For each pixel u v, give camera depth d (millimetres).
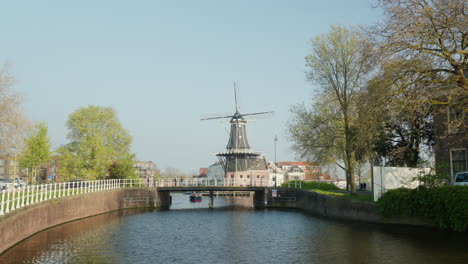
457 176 24859
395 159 31156
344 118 35188
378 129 25781
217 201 69188
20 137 29250
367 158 34938
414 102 20297
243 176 80812
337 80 35656
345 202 32062
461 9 18828
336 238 22703
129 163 56281
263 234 25562
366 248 19438
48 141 46312
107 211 40250
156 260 17844
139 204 47812
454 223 21625
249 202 66188
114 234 25250
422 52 20078
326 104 37219
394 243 20281
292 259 17828
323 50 35781
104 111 58125
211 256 18734
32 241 21922
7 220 19250
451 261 16172
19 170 61812
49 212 26844
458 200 21250
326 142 37344
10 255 18328
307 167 43250
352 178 35188
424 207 23891
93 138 51500
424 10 19125
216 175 101875
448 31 19469
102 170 52000
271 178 106188
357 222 29484
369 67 21922
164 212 42188
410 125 28625
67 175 50656
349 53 34969
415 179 24969
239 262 17406
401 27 20109
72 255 18641
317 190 42562
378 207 27031
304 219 34000
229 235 25281
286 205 49719
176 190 50219
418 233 22781
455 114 25812
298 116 39625
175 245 21656
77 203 32438
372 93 22938
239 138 81875
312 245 21016
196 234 25750
